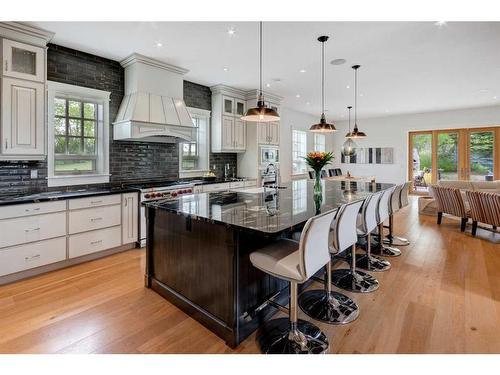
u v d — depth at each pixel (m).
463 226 4.95
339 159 10.70
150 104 4.24
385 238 4.45
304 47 3.83
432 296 2.64
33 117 3.25
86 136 4.15
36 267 3.10
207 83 5.57
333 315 2.30
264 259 1.92
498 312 2.36
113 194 3.75
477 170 8.23
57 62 3.75
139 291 2.77
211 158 5.96
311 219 1.69
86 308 2.45
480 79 5.33
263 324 2.23
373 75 5.08
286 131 8.30
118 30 3.32
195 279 2.30
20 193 3.46
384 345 1.96
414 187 9.29
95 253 3.64
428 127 8.83
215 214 2.16
